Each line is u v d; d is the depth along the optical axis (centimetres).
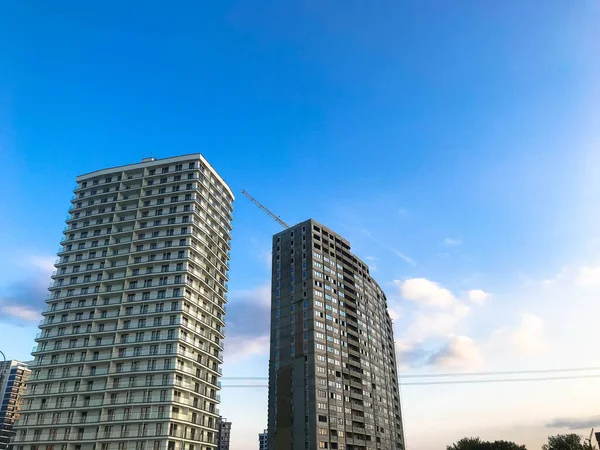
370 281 17250
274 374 13400
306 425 11944
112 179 11719
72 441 8550
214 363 10475
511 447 13675
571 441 13250
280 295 14612
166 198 11050
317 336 13162
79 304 10206
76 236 11244
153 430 8269
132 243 10506
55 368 9569
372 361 15275
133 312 9712
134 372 8925
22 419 9194
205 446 9325
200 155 11406
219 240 11788
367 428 13475
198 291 10200
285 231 15812
